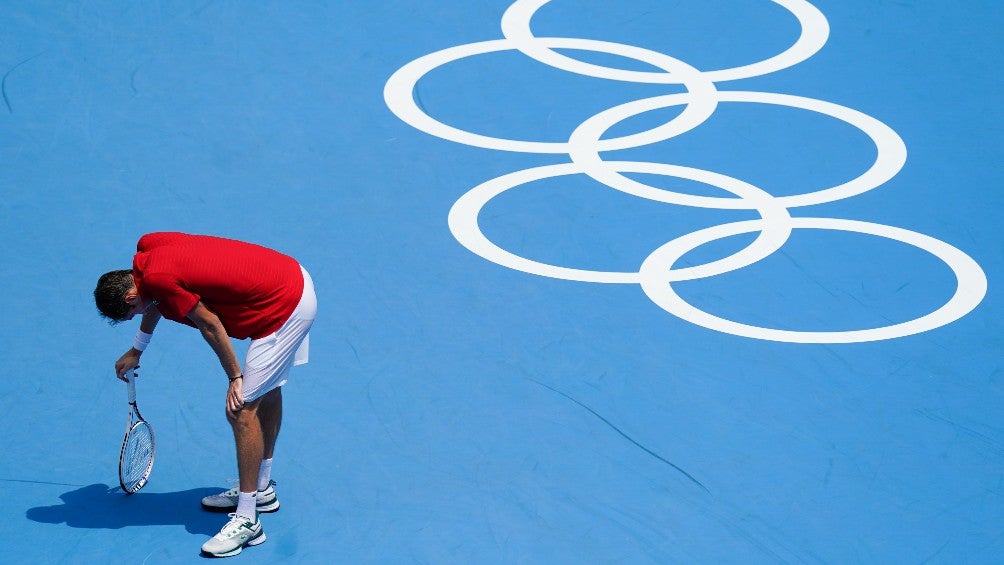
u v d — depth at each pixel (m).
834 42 32.44
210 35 31.81
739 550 16.67
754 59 31.62
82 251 23.52
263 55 31.02
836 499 17.70
